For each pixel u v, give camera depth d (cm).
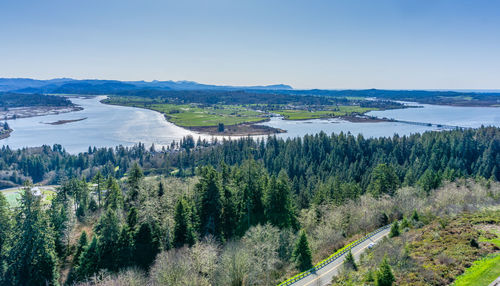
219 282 6091
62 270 7475
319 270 6425
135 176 10306
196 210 9125
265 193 9994
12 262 6825
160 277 5769
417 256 5594
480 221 6844
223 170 10944
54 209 9162
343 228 8962
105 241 7156
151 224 7794
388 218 9450
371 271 5412
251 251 6906
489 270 4822
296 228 9606
